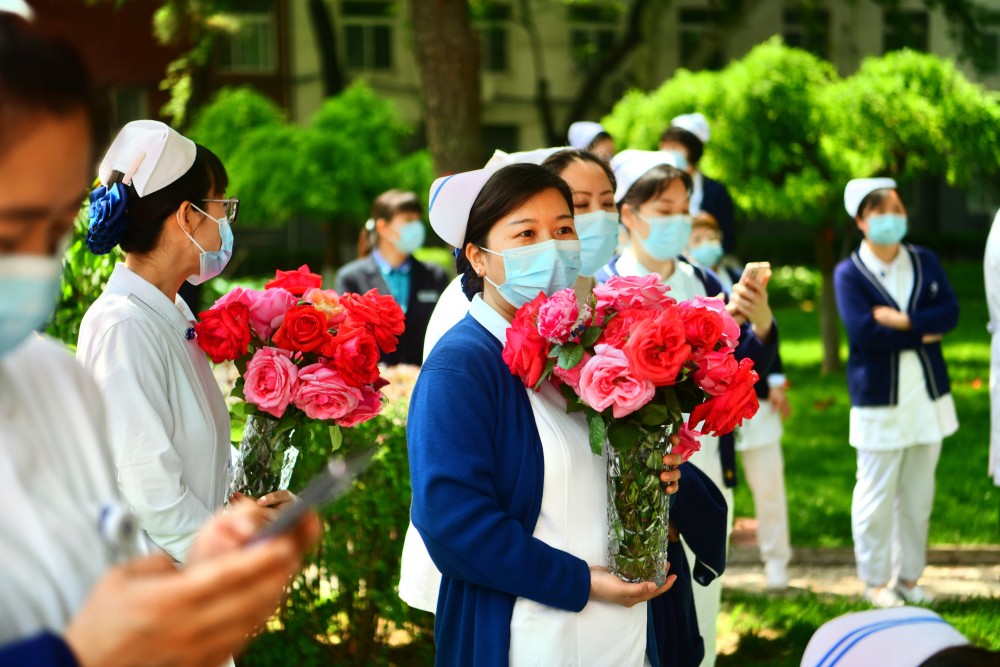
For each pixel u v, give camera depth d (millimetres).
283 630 4434
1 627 1267
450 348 2627
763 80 10461
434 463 2490
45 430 1384
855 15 23281
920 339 5531
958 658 1734
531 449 2543
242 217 14469
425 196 14539
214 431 2738
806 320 16656
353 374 2797
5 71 1195
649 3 18500
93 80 1300
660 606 2830
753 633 5090
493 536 2430
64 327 4207
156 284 2732
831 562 6441
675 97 10891
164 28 16688
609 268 4211
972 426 9242
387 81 24875
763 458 5789
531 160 3600
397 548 4480
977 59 16359
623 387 2398
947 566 6363
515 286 2695
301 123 24359
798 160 10750
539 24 24891
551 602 2457
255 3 23797
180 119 16719
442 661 2662
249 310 2844
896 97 10250
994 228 5629
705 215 5613
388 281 6863
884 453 5566
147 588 1155
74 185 1279
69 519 1348
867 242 5699
